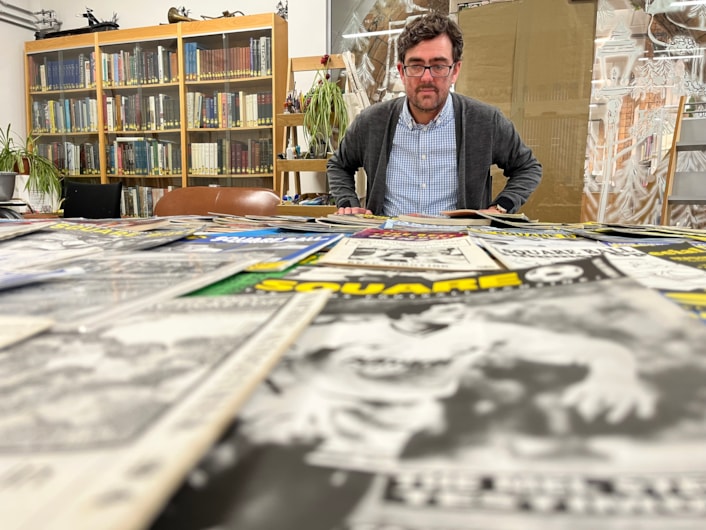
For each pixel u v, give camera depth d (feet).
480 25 7.76
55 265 1.38
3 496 0.33
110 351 0.65
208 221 2.97
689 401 0.51
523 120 7.75
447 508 0.37
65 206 7.50
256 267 1.36
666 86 7.29
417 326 0.80
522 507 0.37
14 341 0.70
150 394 0.50
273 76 8.42
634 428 0.46
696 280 1.18
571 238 2.21
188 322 0.78
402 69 4.61
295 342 0.74
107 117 9.94
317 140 7.53
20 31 10.46
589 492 0.38
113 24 9.59
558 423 0.48
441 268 1.31
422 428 0.48
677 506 0.36
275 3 9.28
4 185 5.00
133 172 9.91
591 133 7.67
